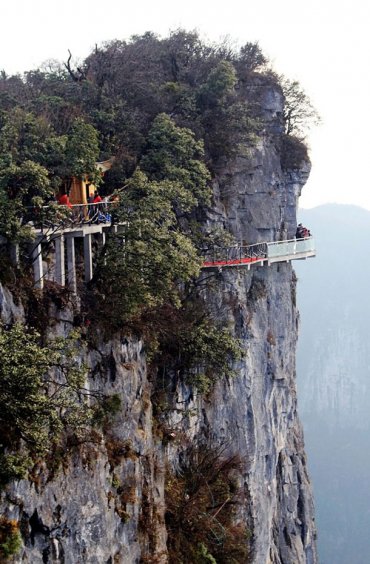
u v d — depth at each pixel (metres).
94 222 35.75
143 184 36.56
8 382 25.36
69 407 28.70
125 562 32.88
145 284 34.88
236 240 50.34
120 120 47.91
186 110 51.78
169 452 41.62
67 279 33.38
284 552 59.03
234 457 47.34
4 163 31.72
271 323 54.53
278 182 56.34
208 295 47.31
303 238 55.78
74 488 29.94
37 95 50.16
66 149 36.03
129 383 35.25
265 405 53.53
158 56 57.41
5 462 26.45
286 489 60.12
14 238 29.72
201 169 46.44
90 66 54.75
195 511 41.38
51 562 28.80
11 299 29.38
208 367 44.88
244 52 59.19
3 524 26.66
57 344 28.55
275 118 57.41
